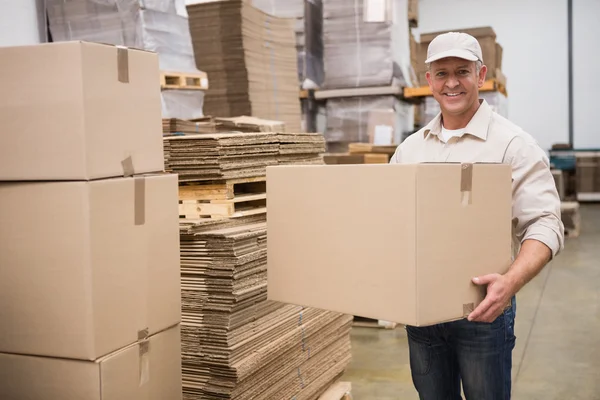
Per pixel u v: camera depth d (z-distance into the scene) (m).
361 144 6.06
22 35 3.98
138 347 2.14
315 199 2.15
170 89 4.39
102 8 4.19
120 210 2.04
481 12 14.06
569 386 4.30
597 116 13.64
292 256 2.24
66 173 1.93
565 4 13.55
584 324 5.62
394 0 6.51
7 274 2.05
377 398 4.13
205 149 2.82
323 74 7.23
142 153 2.17
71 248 1.95
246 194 3.18
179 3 4.50
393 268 1.93
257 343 2.86
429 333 2.43
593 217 11.77
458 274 1.98
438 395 2.51
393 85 6.44
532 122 14.01
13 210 2.02
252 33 5.37
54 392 2.03
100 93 1.97
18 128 1.98
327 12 6.59
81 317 1.95
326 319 3.42
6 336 2.07
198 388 2.76
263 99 5.47
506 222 2.13
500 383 2.35
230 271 2.67
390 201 1.92
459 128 2.52
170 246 2.28
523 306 6.23
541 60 13.81
